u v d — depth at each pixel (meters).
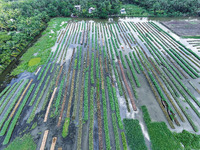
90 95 22.02
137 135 16.66
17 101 21.52
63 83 24.39
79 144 15.95
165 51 33.34
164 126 17.42
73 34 42.88
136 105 20.38
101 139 16.41
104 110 19.50
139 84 23.75
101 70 27.27
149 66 28.05
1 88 24.17
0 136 16.98
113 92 22.44
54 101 21.19
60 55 32.50
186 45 35.06
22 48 35.56
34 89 23.52
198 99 21.02
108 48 35.09
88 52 33.22
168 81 24.16
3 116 19.41
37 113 19.50
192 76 25.14
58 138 16.61
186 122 17.92
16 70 28.05
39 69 28.06
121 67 27.97
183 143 15.70
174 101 20.81
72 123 18.14
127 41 37.59
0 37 33.81
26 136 16.83
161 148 15.37
